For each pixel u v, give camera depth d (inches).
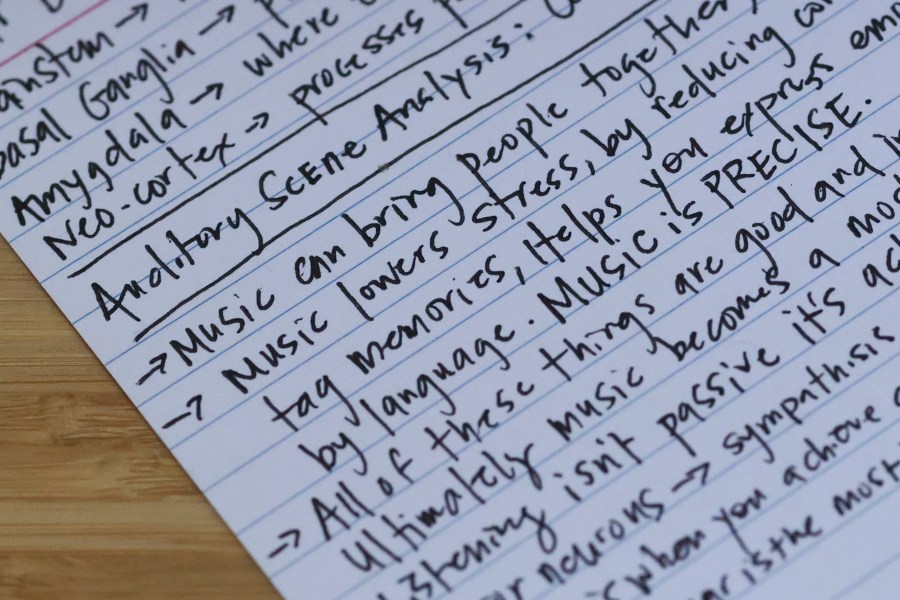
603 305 10.4
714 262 10.4
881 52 10.7
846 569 10.0
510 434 10.2
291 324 10.4
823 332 10.3
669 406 10.2
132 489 10.2
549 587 10.0
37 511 10.2
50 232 10.7
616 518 10.1
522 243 10.5
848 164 10.5
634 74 10.8
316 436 10.3
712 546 10.0
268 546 10.1
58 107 10.9
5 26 11.0
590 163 10.6
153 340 10.5
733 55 10.7
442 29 10.9
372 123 10.8
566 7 10.9
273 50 10.9
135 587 10.1
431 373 10.3
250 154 10.8
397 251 10.5
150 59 10.9
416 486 10.2
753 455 10.1
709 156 10.6
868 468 10.1
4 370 10.4
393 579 10.1
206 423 10.3
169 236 10.6
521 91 10.8
